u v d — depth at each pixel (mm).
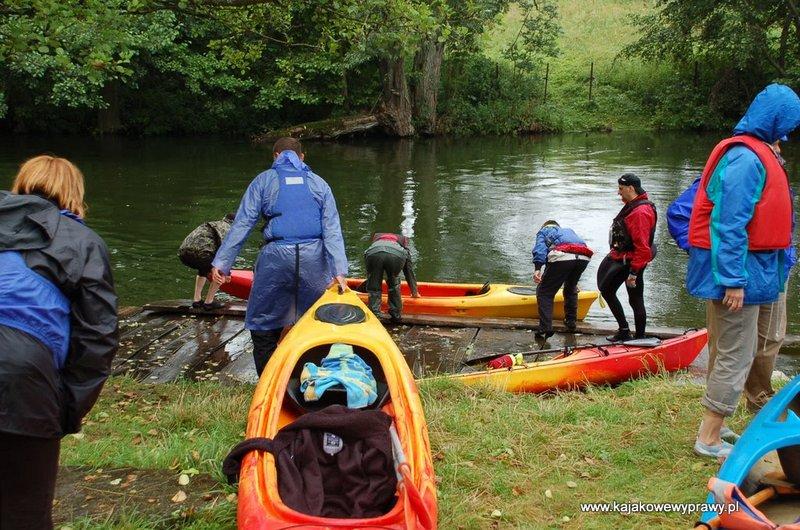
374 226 14570
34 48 6352
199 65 27016
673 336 7719
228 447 4418
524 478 4184
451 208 16219
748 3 30469
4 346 2445
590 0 42250
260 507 3158
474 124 31703
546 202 16906
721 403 4188
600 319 9367
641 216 6809
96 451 4305
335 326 5051
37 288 2535
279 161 5625
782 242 3973
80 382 2623
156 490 3811
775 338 4551
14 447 2502
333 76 29359
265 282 5539
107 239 13367
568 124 32906
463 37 13227
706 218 4070
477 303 8586
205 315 8273
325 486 3531
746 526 3100
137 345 7258
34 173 2787
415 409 4176
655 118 33562
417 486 3451
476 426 4879
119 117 29500
